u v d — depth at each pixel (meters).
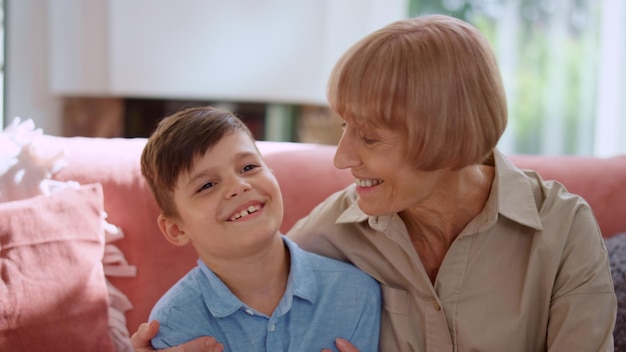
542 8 2.84
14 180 1.19
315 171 1.38
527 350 1.04
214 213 1.00
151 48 2.61
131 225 1.26
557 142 2.90
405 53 0.90
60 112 2.79
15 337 1.03
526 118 2.88
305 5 2.57
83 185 1.25
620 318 1.16
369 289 1.12
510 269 1.05
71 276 1.08
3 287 1.04
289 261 1.11
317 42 2.57
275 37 2.59
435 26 0.94
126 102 2.77
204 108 1.09
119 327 1.17
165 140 1.04
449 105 0.90
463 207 1.04
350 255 1.16
